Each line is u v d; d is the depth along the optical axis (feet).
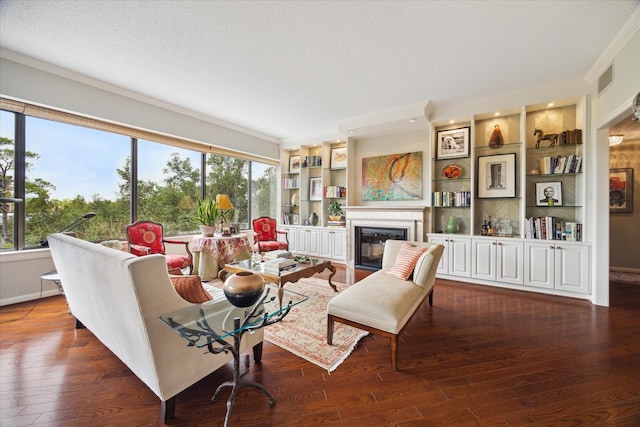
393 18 6.45
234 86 10.34
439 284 11.66
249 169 17.62
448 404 4.63
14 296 8.99
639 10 6.12
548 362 5.85
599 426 4.15
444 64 8.62
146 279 3.78
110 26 6.89
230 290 4.07
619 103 7.58
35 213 9.55
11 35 7.32
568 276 9.95
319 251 16.83
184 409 4.49
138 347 4.20
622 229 14.03
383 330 5.72
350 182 15.81
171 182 13.61
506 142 11.93
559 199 10.74
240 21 6.61
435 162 13.44
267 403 4.64
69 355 6.02
